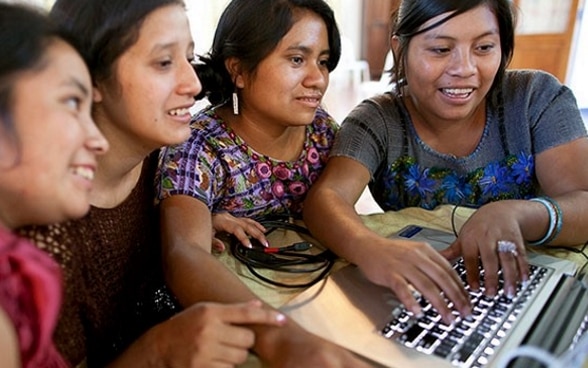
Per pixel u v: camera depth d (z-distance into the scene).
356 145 0.82
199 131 0.77
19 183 0.36
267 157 0.81
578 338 0.45
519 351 0.34
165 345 0.44
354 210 0.72
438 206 0.85
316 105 0.78
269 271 0.65
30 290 0.33
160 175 0.71
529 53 3.32
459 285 0.52
